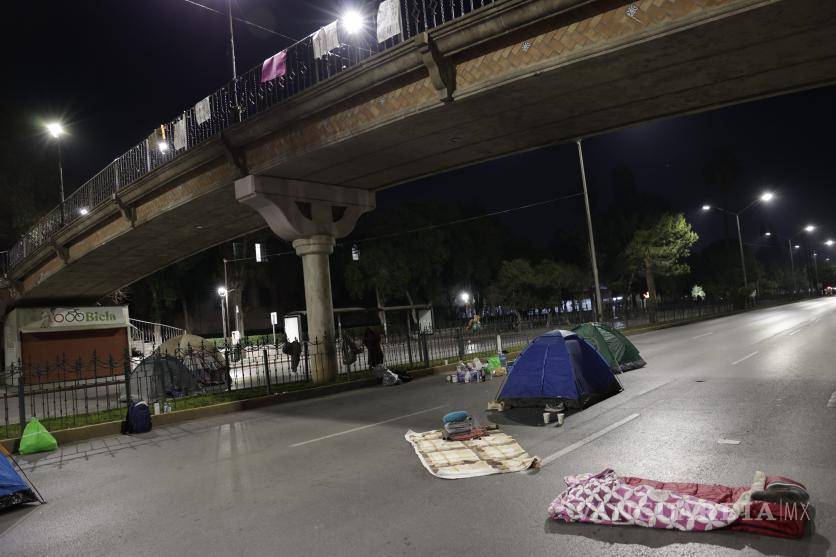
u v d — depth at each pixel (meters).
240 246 49.62
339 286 57.62
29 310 30.69
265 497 6.36
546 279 45.75
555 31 10.23
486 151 15.59
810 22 8.83
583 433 7.98
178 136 18.14
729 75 10.98
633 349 14.69
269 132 15.11
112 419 12.92
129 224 20.80
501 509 5.28
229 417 13.20
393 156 15.29
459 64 11.51
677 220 43.38
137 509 6.42
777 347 16.52
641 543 4.33
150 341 43.16
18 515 6.69
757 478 4.79
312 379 17.70
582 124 13.82
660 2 9.14
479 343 29.06
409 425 9.83
